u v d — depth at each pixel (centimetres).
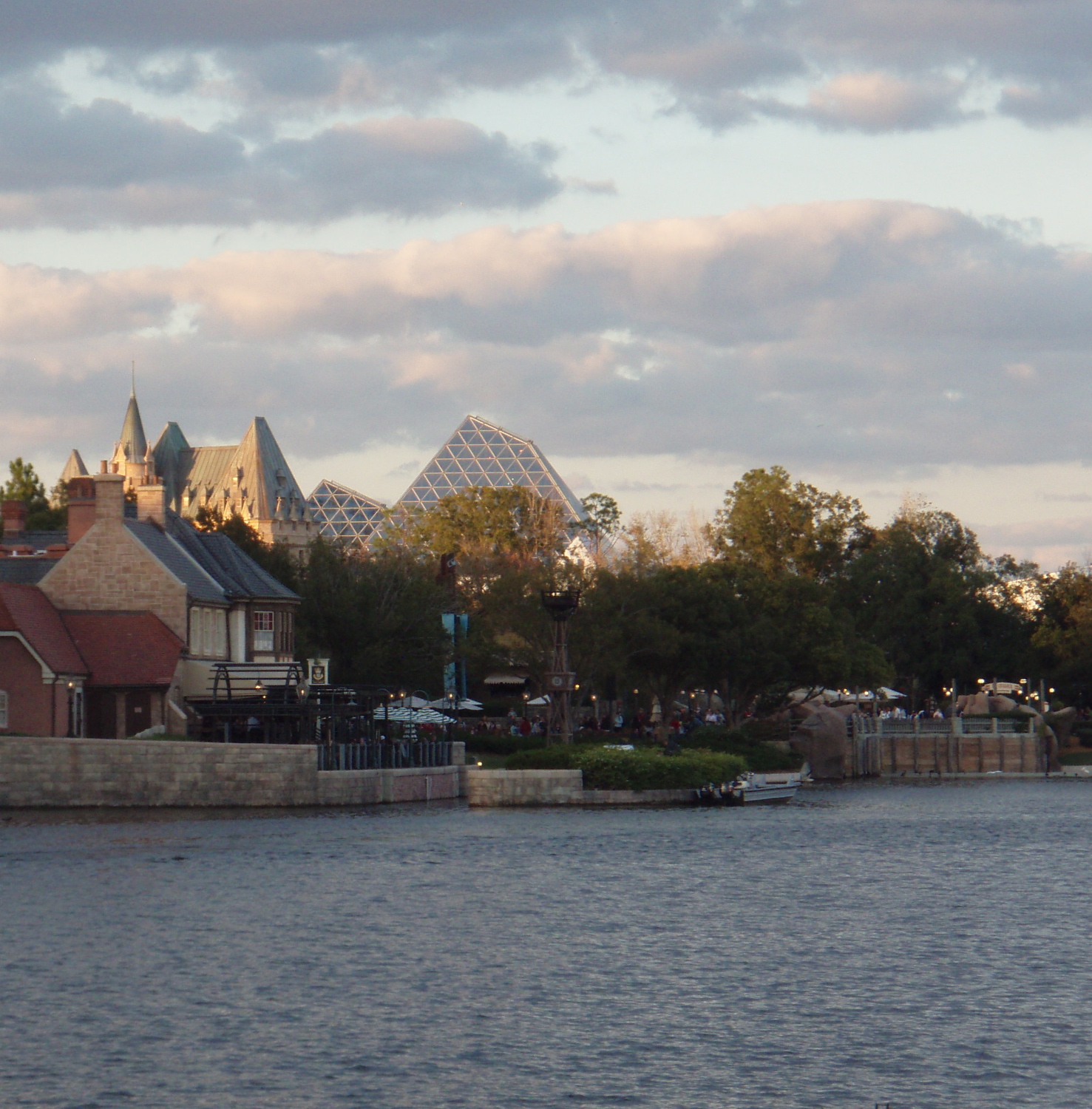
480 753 12988
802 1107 3484
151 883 6538
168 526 12312
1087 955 5109
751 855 7869
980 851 8225
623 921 5766
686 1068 3759
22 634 10288
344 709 10488
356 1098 3528
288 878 6712
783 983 4681
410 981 4675
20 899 6094
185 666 11281
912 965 4953
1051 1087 3619
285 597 12719
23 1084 3612
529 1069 3753
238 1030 4088
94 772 9381
